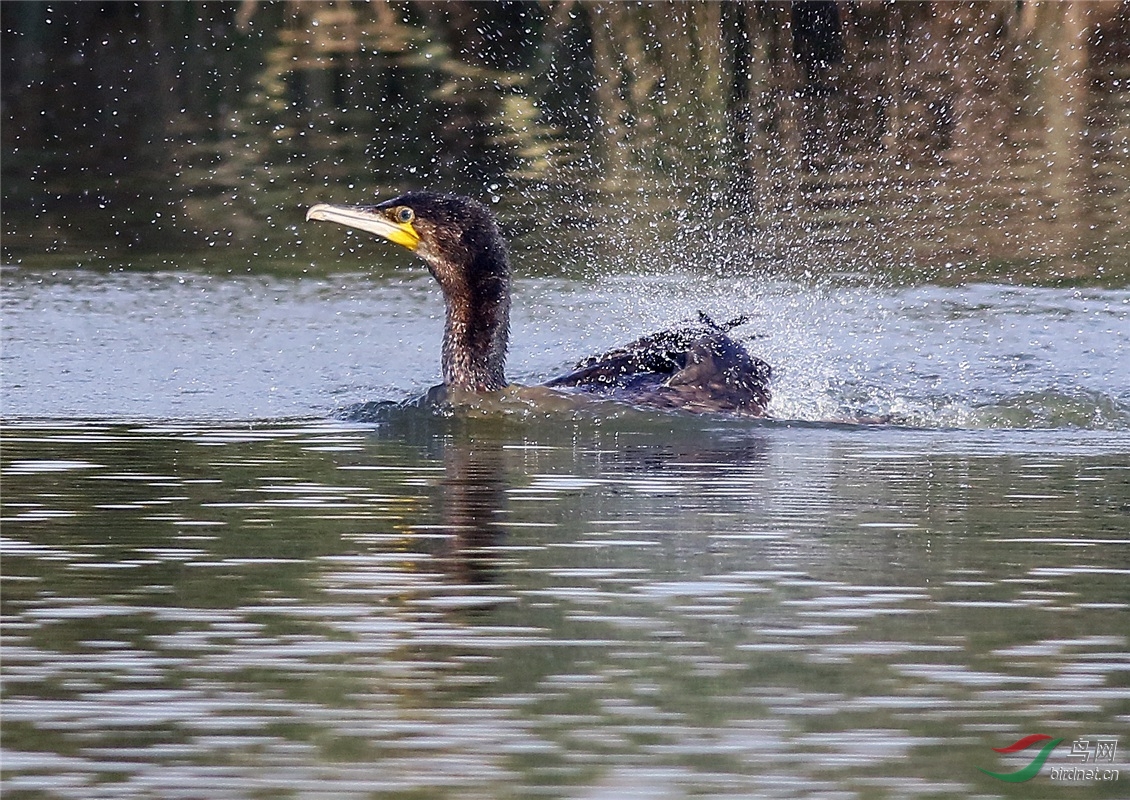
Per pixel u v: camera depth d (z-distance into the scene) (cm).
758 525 932
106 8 2716
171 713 673
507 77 2569
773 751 638
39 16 2700
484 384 1280
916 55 2580
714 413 1250
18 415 1256
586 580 831
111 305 1698
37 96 2578
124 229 2036
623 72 2558
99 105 2548
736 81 2525
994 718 665
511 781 615
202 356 1491
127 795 607
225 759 634
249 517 955
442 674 711
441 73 2595
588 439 1177
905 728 657
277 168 2275
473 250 1288
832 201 2112
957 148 2350
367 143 2375
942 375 1402
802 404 1295
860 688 693
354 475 1063
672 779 616
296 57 2650
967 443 1173
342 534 917
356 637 753
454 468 1084
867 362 1450
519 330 1628
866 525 932
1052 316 1628
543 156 2303
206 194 2173
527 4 2639
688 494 1009
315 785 612
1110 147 2333
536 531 923
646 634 754
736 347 1324
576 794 604
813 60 2561
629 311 1692
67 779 619
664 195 2130
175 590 820
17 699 687
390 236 1298
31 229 2036
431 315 1678
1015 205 2072
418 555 877
